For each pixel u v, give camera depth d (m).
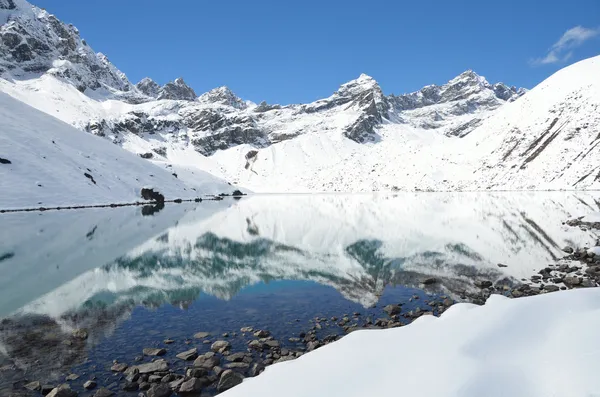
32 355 11.49
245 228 45.75
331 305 16.53
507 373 5.55
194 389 9.26
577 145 144.38
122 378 10.05
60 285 19.95
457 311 9.05
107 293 18.64
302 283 20.56
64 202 68.62
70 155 85.25
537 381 5.29
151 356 11.40
